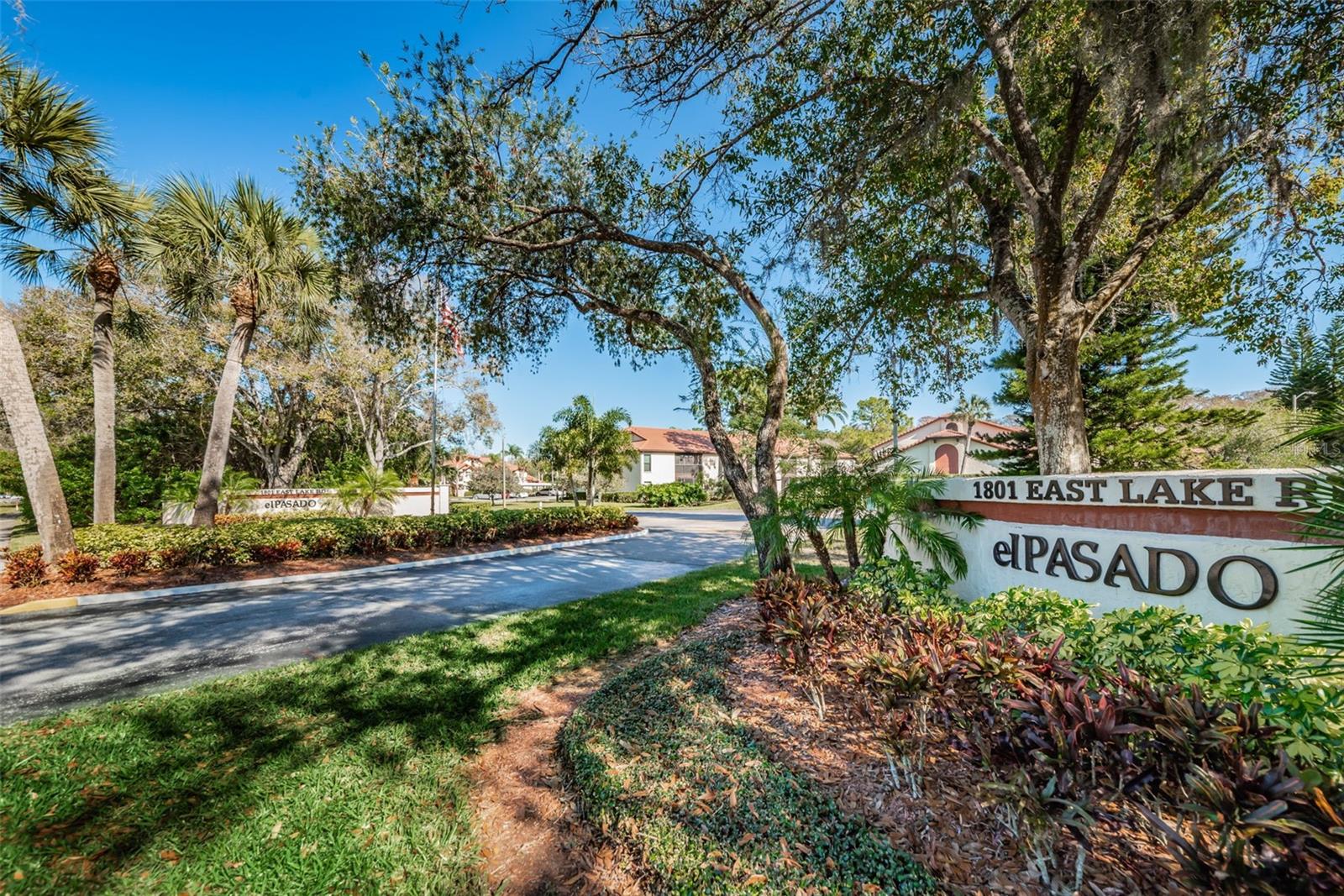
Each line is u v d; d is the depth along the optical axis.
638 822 2.57
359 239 6.32
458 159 5.90
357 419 27.55
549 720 3.92
